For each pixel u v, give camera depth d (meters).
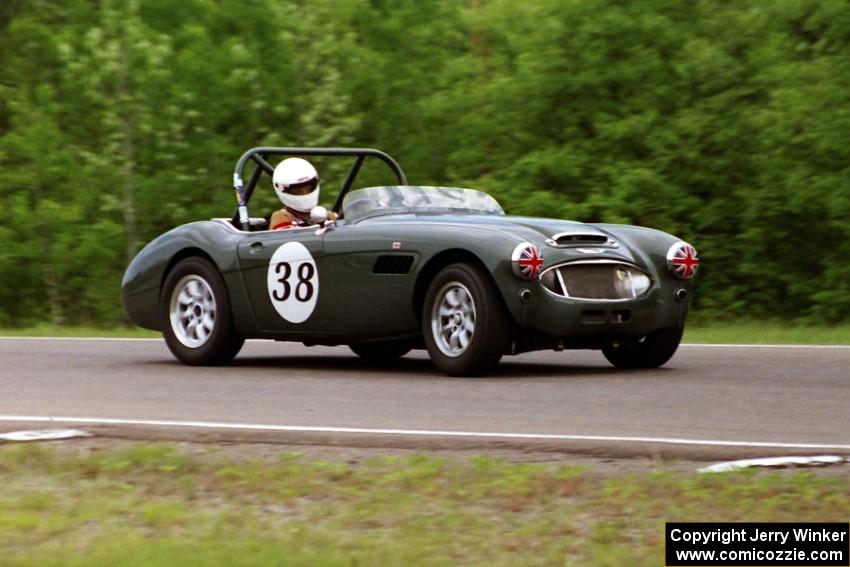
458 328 28.84
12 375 31.39
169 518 15.23
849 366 31.30
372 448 19.86
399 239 29.55
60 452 19.88
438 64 70.00
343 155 35.28
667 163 59.12
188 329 33.66
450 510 15.63
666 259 29.86
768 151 58.62
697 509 15.36
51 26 79.12
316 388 27.72
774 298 60.12
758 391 26.33
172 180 65.06
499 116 64.75
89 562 12.98
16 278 65.94
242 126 67.31
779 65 59.78
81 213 65.12
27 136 66.31
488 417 22.94
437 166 67.12
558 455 19.02
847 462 18.05
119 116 65.19
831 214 56.44
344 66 68.81
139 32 64.69
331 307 30.78
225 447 20.12
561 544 13.98
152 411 24.48
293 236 31.64
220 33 69.25
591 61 61.22
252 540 13.91
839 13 57.88
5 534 14.41
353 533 14.55
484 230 28.66
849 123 56.00
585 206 59.09
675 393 26.06
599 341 29.14
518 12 64.75
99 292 64.50
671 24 61.28
